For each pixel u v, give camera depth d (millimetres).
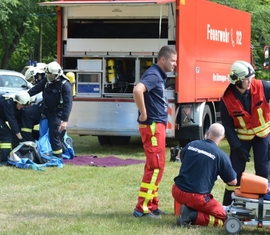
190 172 7535
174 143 17547
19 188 10281
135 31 15672
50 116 12789
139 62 15062
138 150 15820
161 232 7312
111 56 15094
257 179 7203
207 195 7535
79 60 15289
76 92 15273
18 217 8195
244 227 7582
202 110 15883
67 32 15602
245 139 8109
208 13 16188
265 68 19250
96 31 15836
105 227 7543
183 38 14773
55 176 11461
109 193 9938
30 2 29266
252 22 25766
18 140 12750
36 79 15586
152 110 7934
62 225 7664
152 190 8133
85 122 15008
